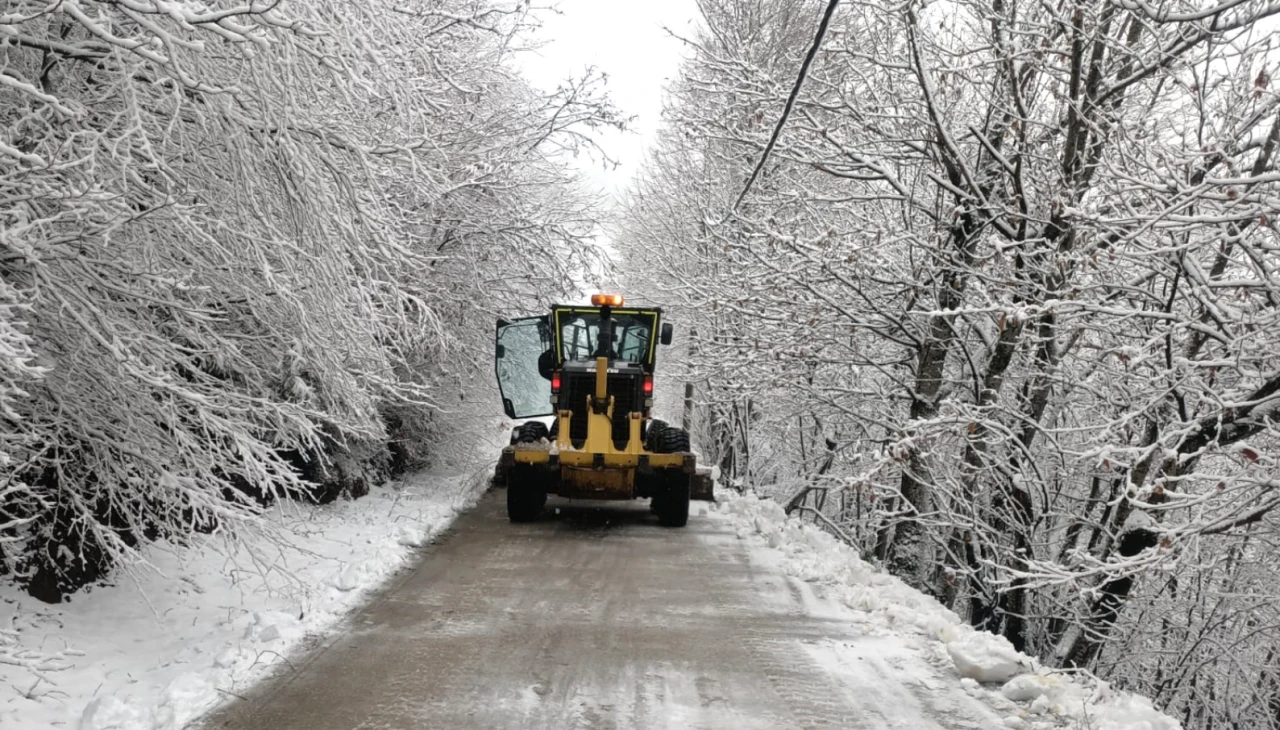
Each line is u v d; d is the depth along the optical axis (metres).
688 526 12.12
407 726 4.88
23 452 5.86
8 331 4.16
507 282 14.68
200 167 6.34
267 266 5.97
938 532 12.41
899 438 9.73
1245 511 7.90
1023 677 5.71
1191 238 9.05
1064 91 10.39
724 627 7.11
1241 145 8.53
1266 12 7.29
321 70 6.14
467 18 10.02
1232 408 7.67
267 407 6.31
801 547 10.71
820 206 13.55
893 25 11.59
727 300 12.36
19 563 6.38
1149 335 9.39
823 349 12.69
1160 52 8.82
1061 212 8.75
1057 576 7.73
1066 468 11.79
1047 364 10.20
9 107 5.54
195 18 4.74
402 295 7.53
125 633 6.45
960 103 11.90
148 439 6.02
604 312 12.73
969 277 11.52
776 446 20.41
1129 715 5.26
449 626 6.89
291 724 4.87
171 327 6.38
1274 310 7.55
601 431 11.57
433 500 13.12
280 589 7.02
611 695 5.47
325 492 11.51
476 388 15.80
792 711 5.29
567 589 8.25
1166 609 11.84
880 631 7.14
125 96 5.13
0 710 4.84
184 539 6.77
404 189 10.57
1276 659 12.54
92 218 5.08
